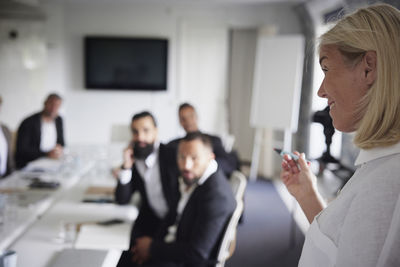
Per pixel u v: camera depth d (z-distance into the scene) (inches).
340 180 127.5
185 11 235.3
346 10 28.2
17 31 227.8
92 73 239.6
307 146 217.9
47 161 133.3
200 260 65.6
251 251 125.6
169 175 87.5
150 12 237.0
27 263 57.5
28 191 96.5
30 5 229.3
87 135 247.9
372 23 23.5
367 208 21.8
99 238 69.3
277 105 194.2
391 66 22.3
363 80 24.2
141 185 89.3
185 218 71.7
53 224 74.9
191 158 69.0
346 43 24.7
